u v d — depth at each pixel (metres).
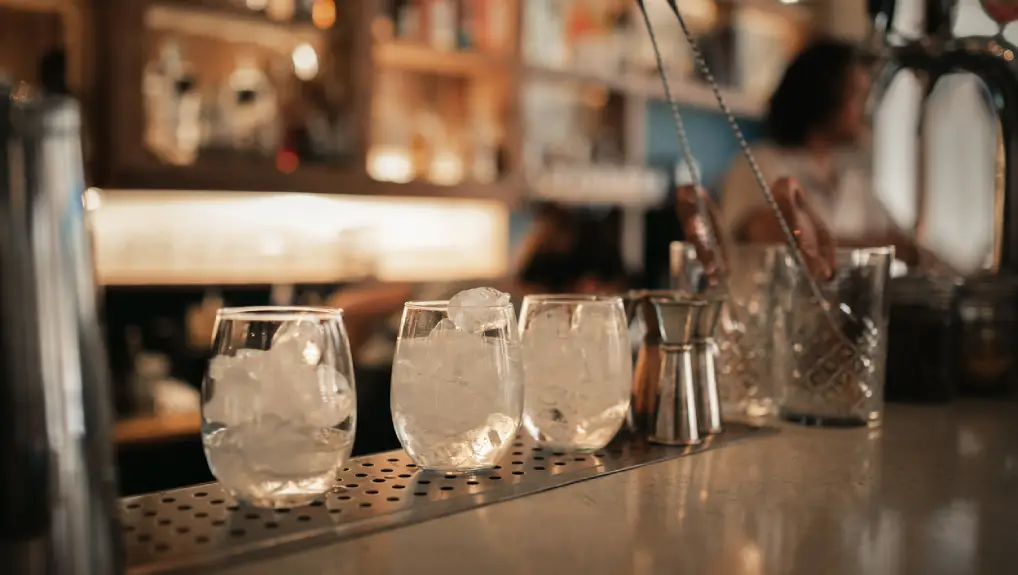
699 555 0.65
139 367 2.64
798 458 0.95
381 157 3.16
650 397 1.00
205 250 2.91
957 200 4.65
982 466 0.93
